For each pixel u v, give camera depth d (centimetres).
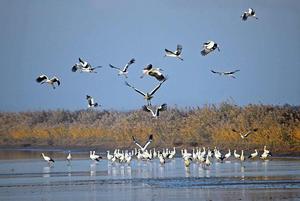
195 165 9869
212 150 11775
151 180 7669
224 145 12206
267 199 6097
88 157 12200
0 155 13012
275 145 11606
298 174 7862
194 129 13112
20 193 6775
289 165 9225
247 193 6450
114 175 8369
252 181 7288
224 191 6619
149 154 10438
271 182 7162
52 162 10044
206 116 13188
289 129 11712
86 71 5369
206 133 12925
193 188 6881
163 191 6719
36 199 6388
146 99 5241
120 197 6394
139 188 6981
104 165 10131
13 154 13362
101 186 7219
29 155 12938
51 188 7112
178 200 6159
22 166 9975
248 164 9688
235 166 9369
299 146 11369
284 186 6850
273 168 8781
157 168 9425
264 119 12125
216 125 12850
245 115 12462
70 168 9562
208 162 9419
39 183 7575
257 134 11875
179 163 10419
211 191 6644
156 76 5038
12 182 7712
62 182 7638
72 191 6850
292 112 12362
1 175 8556
